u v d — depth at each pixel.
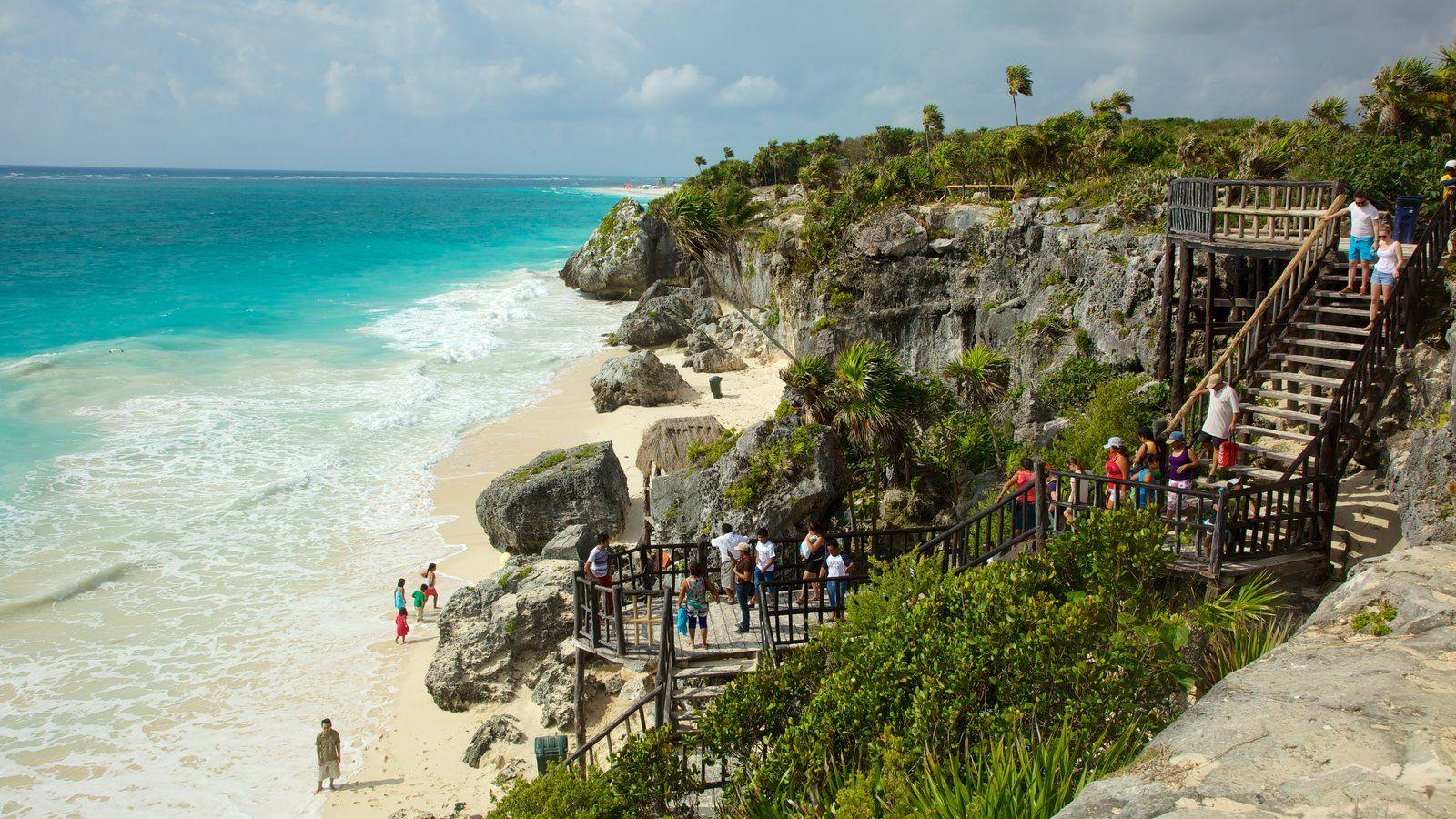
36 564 24.83
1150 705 8.33
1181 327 20.78
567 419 40.06
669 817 9.85
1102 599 9.09
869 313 37.88
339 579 25.34
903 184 44.66
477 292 77.88
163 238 109.19
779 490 21.39
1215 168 30.98
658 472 28.75
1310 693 6.23
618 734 16.03
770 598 16.45
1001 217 34.00
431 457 34.72
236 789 16.81
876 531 15.80
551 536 26.33
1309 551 11.68
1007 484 16.97
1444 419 11.79
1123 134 43.62
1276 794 5.20
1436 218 13.57
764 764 8.98
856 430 22.86
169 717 18.98
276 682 20.38
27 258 83.81
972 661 8.59
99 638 21.88
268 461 33.47
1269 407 15.37
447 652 19.83
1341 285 16.58
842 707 9.02
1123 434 20.86
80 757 17.62
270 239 113.94
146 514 28.44
